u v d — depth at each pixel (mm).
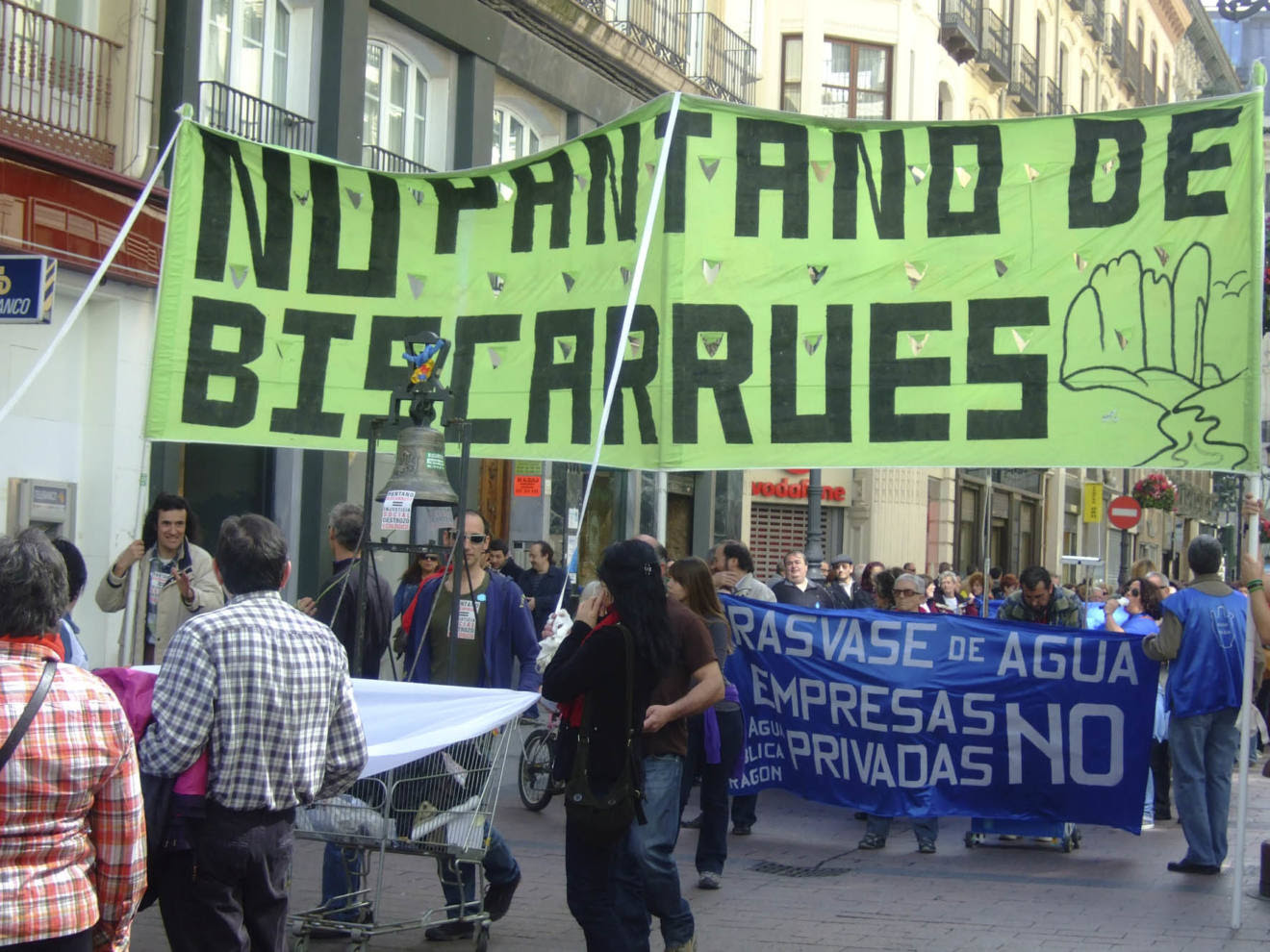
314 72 17609
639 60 24078
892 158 7957
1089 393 7664
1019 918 7727
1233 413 7461
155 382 8344
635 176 8148
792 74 31688
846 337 7930
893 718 9953
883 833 9984
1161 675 11406
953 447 7781
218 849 4664
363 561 7273
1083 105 47625
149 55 15016
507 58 21062
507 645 8344
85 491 14508
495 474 22203
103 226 14312
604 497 25094
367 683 6516
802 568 13945
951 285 7859
